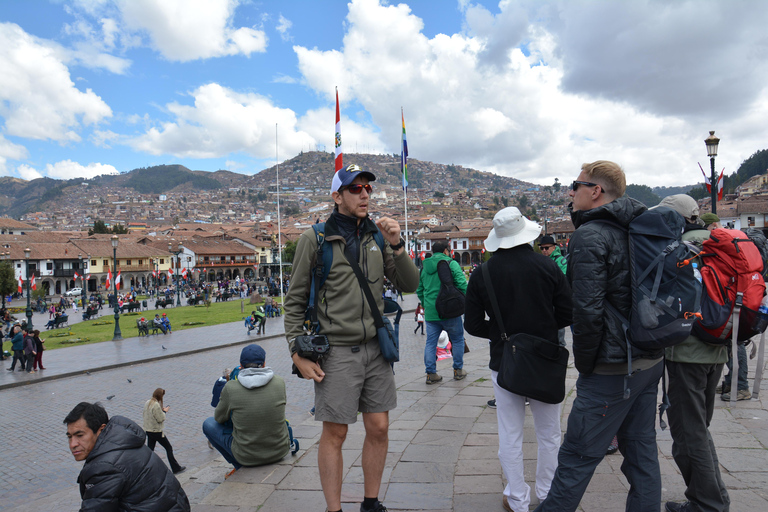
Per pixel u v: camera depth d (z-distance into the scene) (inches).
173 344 804.6
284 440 177.0
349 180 106.3
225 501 137.7
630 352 94.8
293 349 103.6
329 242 107.5
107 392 503.8
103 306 2149.4
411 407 223.9
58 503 254.1
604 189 107.1
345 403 103.7
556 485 101.7
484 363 323.6
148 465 110.4
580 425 99.9
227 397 175.0
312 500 135.6
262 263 3951.8
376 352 109.8
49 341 965.2
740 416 183.3
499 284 119.4
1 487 283.7
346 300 105.9
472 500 128.3
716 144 512.7
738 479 131.0
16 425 405.7
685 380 108.0
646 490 101.0
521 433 120.1
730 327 105.4
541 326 115.6
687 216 130.2
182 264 3639.3
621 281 96.7
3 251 2674.7
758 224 2428.6
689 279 93.3
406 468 152.8
